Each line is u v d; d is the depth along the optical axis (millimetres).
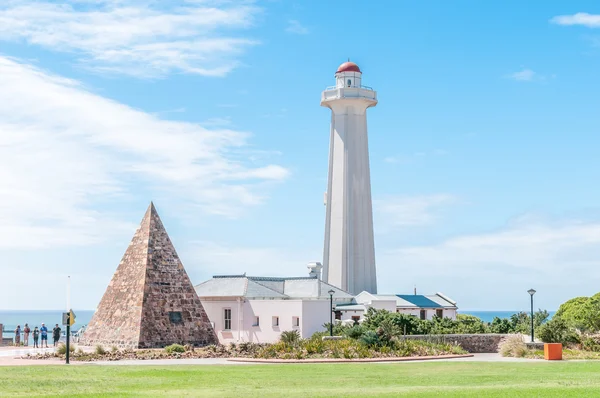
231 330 72688
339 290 80188
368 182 99875
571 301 85438
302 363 46250
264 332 70938
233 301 73000
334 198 98875
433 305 92625
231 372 39219
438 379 35500
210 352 55438
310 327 69000
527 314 80062
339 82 100875
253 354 52219
